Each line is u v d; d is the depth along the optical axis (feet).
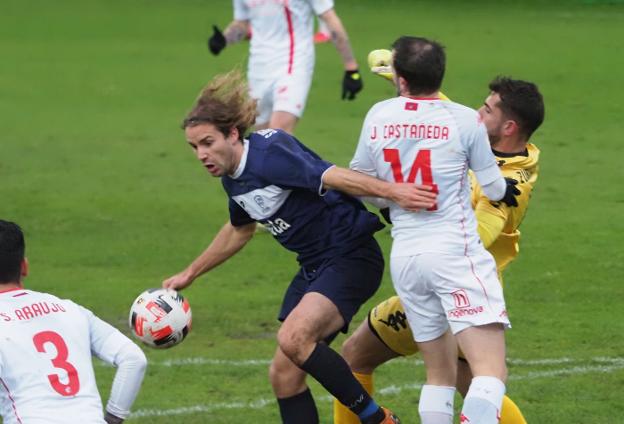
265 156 64.23
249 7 133.90
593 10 319.68
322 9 132.36
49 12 336.49
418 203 61.36
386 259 118.52
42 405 53.21
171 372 86.89
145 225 134.41
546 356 89.66
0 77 243.40
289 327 63.41
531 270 114.52
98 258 120.67
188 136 64.34
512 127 66.13
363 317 101.65
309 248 66.49
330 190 65.31
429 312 62.85
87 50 276.62
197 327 98.27
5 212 139.95
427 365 63.77
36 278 112.78
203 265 70.79
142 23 315.99
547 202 141.38
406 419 76.89
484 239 64.39
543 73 228.43
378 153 62.95
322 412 79.10
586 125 185.47
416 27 293.43
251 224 70.13
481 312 60.64
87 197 147.95
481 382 59.21
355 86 134.62
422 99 62.85
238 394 82.07
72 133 189.78
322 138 178.50
